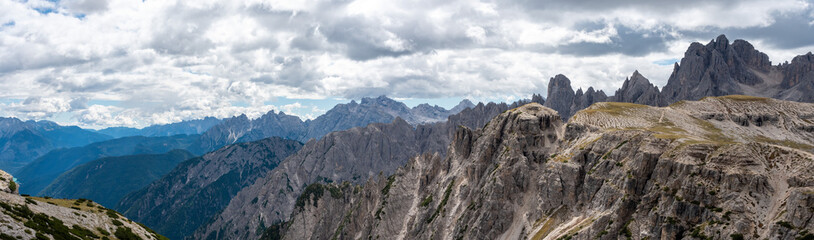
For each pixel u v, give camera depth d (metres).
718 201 131.62
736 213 125.94
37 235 92.44
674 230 136.50
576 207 179.50
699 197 136.00
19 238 88.19
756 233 120.06
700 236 129.00
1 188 110.31
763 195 126.44
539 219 186.50
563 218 179.88
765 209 123.75
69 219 111.12
